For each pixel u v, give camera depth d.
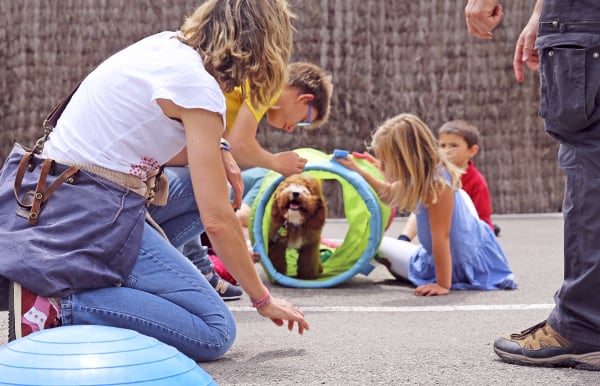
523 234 7.41
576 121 2.72
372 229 4.90
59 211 2.71
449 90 8.45
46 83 8.27
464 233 4.83
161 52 2.83
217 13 2.82
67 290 2.67
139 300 2.79
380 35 8.38
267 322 3.78
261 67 2.82
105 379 2.04
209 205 2.70
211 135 2.70
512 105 8.55
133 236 2.79
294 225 5.02
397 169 4.63
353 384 2.71
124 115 2.78
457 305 4.28
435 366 2.95
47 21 8.22
